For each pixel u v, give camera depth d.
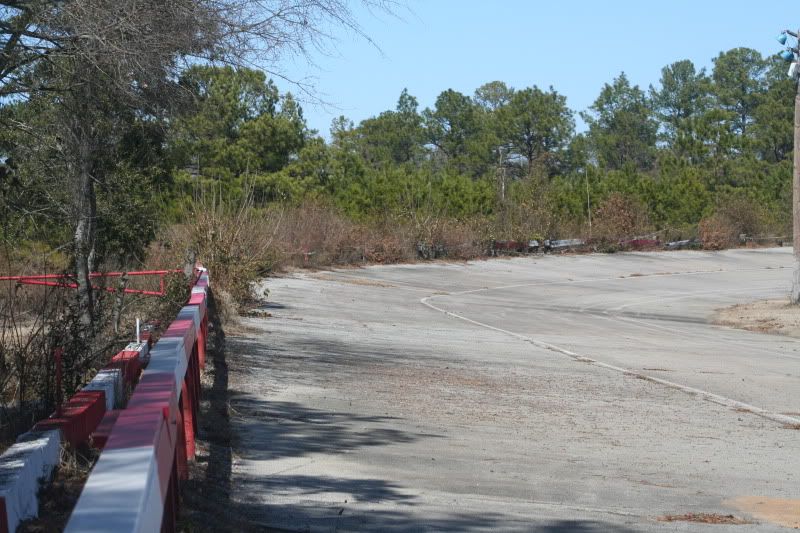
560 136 97.62
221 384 11.89
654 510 7.57
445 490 7.76
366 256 44.50
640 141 118.94
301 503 6.96
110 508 2.84
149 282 19.03
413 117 108.31
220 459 8.03
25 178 10.84
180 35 9.78
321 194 48.59
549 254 56.81
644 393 14.38
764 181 83.38
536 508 7.37
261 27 10.20
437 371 15.27
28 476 5.55
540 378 15.31
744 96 127.00
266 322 20.80
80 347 9.16
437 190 56.03
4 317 9.28
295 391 12.04
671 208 68.88
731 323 30.05
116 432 3.75
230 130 46.88
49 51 9.62
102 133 11.82
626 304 36.09
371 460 8.61
